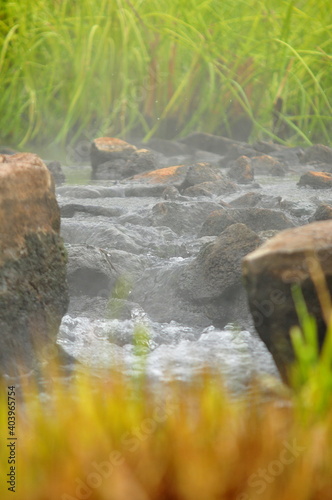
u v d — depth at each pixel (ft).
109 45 98.58
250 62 98.99
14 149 91.71
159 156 83.15
